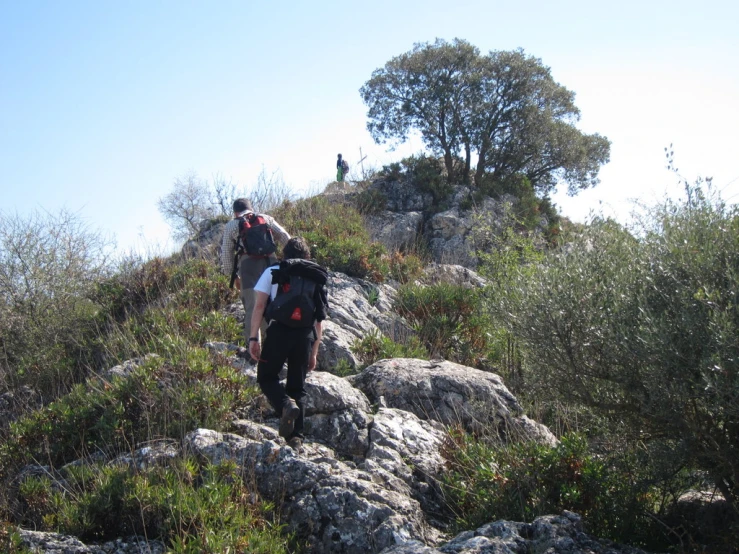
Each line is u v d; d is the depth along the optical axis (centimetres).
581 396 521
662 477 467
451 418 625
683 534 443
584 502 462
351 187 1970
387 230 1683
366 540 441
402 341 845
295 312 510
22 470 555
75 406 613
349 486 473
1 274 956
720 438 447
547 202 2155
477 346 884
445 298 938
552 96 2298
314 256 1052
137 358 700
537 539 402
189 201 2417
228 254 681
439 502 513
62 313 950
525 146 2202
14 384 833
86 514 449
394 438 563
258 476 484
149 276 1005
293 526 457
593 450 532
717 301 418
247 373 650
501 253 1014
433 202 1909
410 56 2258
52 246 1005
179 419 567
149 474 476
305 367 527
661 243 474
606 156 2439
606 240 532
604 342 487
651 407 454
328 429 572
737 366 389
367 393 648
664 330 424
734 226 443
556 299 512
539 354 538
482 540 387
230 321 778
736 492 456
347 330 818
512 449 520
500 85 2211
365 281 1019
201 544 401
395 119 2216
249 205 692
